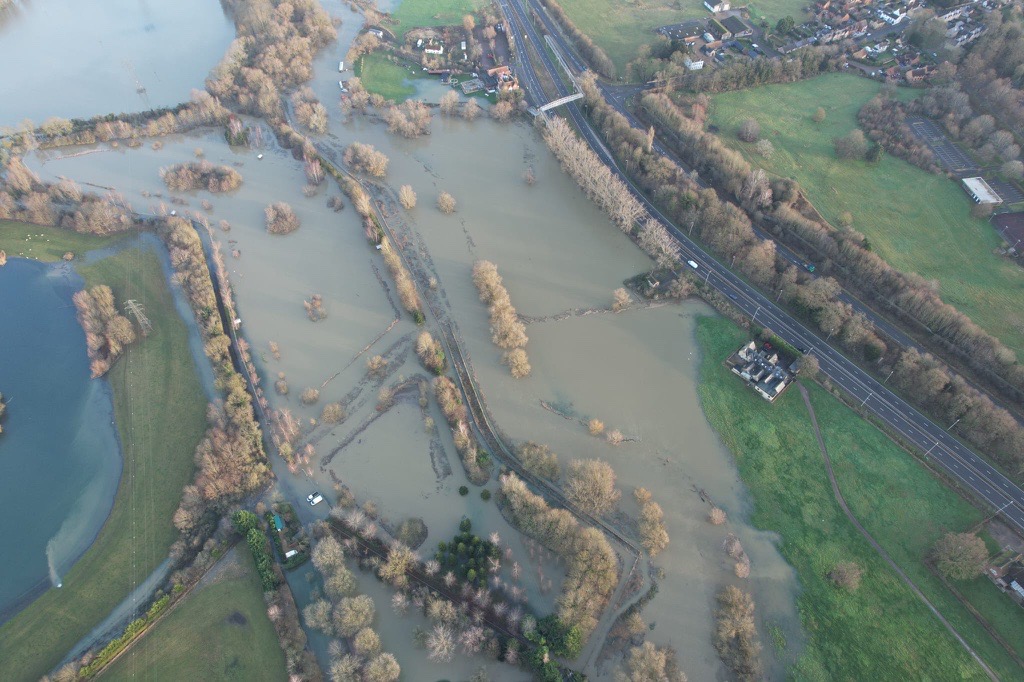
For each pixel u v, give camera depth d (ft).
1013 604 594.24
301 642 577.43
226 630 592.19
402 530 655.76
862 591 611.88
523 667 566.77
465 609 597.52
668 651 574.15
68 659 577.43
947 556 612.70
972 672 559.38
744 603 598.34
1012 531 642.22
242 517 645.51
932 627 586.86
